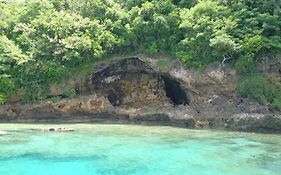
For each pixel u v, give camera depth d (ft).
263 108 84.64
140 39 101.76
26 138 71.77
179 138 72.84
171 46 98.99
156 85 104.88
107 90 105.70
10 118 99.76
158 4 102.06
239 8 94.17
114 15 105.29
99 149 62.49
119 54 102.83
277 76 87.97
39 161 54.90
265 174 48.26
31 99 100.48
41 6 110.22
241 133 80.02
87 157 57.21
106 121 99.96
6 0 128.26
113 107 102.12
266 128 82.38
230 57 89.61
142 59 101.40
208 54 91.86
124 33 101.71
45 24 102.89
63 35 101.45
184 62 94.58
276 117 81.87
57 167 52.03
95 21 103.71
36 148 62.95
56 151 60.90
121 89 107.04
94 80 103.60
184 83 96.17
